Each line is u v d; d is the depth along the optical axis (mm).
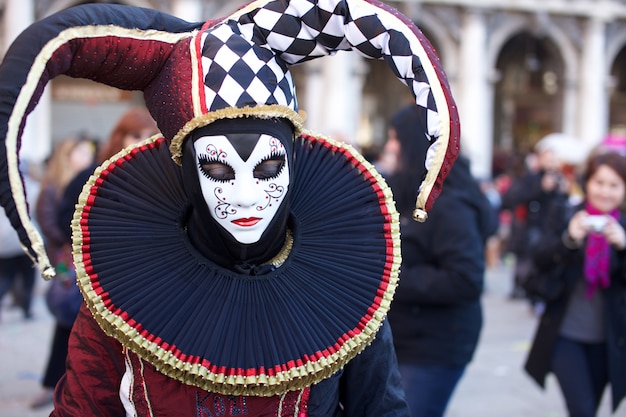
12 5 18688
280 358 1579
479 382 5852
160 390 1604
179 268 1636
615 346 3672
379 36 1526
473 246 3184
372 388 1769
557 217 3814
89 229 1646
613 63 30438
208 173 1512
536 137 29422
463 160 3379
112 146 3844
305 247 1707
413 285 3174
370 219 1732
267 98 1485
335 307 1648
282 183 1543
